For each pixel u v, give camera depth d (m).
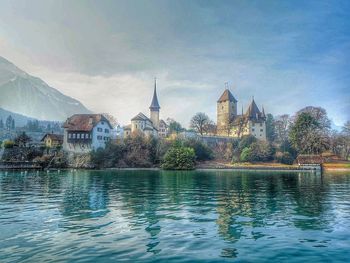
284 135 152.38
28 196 28.77
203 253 11.84
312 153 109.88
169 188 36.59
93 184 42.12
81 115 113.00
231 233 14.76
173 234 14.58
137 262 10.87
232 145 123.44
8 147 102.44
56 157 98.69
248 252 11.97
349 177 59.22
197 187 37.84
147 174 68.50
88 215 19.27
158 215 19.25
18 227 15.99
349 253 11.88
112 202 24.83
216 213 19.92
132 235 14.38
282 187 38.06
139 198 27.36
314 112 121.31
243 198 27.41
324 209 21.45
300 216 18.92
